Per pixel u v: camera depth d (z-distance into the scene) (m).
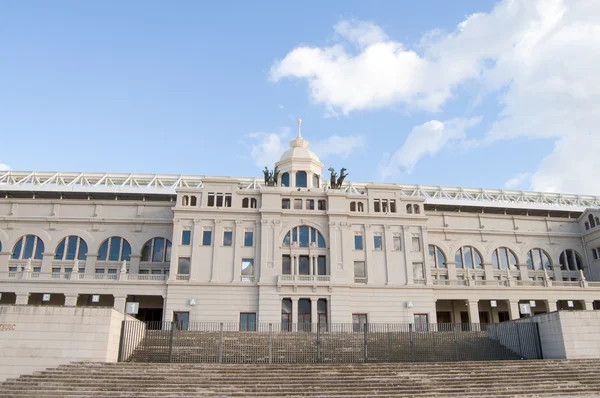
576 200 94.50
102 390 31.42
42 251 73.88
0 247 73.19
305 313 65.69
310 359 43.88
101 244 74.81
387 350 46.38
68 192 77.25
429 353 45.84
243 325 64.19
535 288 74.00
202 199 70.19
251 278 66.69
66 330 38.38
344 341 48.50
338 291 66.19
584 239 85.19
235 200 70.56
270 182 75.19
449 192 92.31
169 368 35.56
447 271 80.00
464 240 82.19
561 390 33.94
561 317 42.66
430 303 68.75
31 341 37.94
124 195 78.12
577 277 83.50
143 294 65.31
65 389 31.58
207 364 36.75
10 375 37.09
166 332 47.78
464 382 34.75
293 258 68.31
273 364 37.50
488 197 91.12
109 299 71.00
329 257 68.31
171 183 86.75
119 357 40.56
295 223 69.88
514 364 39.00
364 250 70.44
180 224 68.69
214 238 68.06
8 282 64.75
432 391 32.91
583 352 41.88
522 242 83.81
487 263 81.44
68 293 64.69
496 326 50.12
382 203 73.62
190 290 65.38
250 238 69.06
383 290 68.50
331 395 31.58
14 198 77.44
